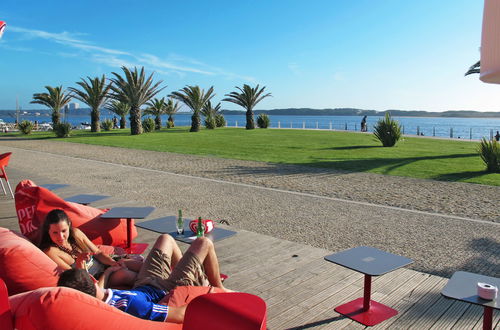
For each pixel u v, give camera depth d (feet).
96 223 16.12
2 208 24.57
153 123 129.29
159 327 6.60
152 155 59.98
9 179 36.09
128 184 35.42
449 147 71.20
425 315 11.19
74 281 7.06
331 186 34.42
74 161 52.70
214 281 10.50
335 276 14.02
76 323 5.34
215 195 30.66
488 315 8.52
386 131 72.64
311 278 13.87
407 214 24.63
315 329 10.54
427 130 307.17
